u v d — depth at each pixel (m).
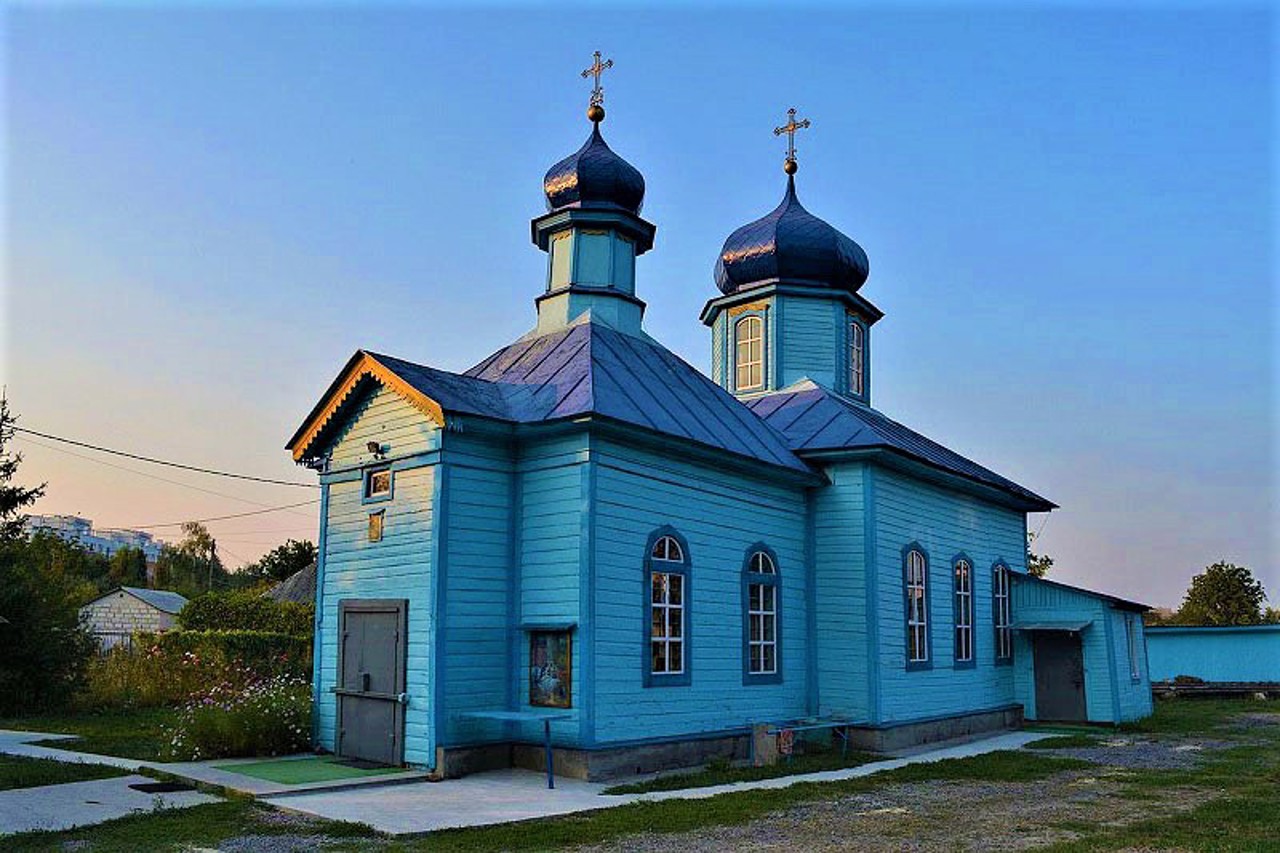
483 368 17.89
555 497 14.68
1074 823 11.13
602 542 14.38
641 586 15.00
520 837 10.00
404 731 14.16
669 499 15.77
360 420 15.91
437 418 14.21
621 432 14.66
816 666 18.56
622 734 14.34
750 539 17.52
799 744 17.59
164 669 24.23
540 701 14.32
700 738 15.61
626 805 11.77
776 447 18.48
